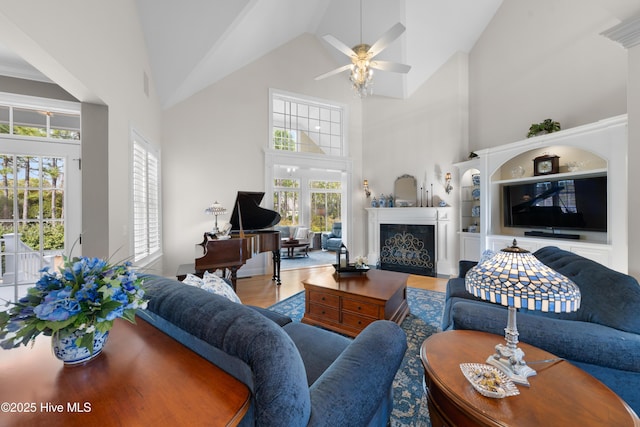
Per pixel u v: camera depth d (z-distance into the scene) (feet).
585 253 10.68
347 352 3.92
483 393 3.25
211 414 2.20
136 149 10.44
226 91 15.94
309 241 24.71
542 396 3.24
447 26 15.47
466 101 17.01
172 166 14.52
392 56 16.33
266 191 17.04
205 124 15.38
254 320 2.89
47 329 2.79
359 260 10.80
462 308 5.44
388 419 4.65
